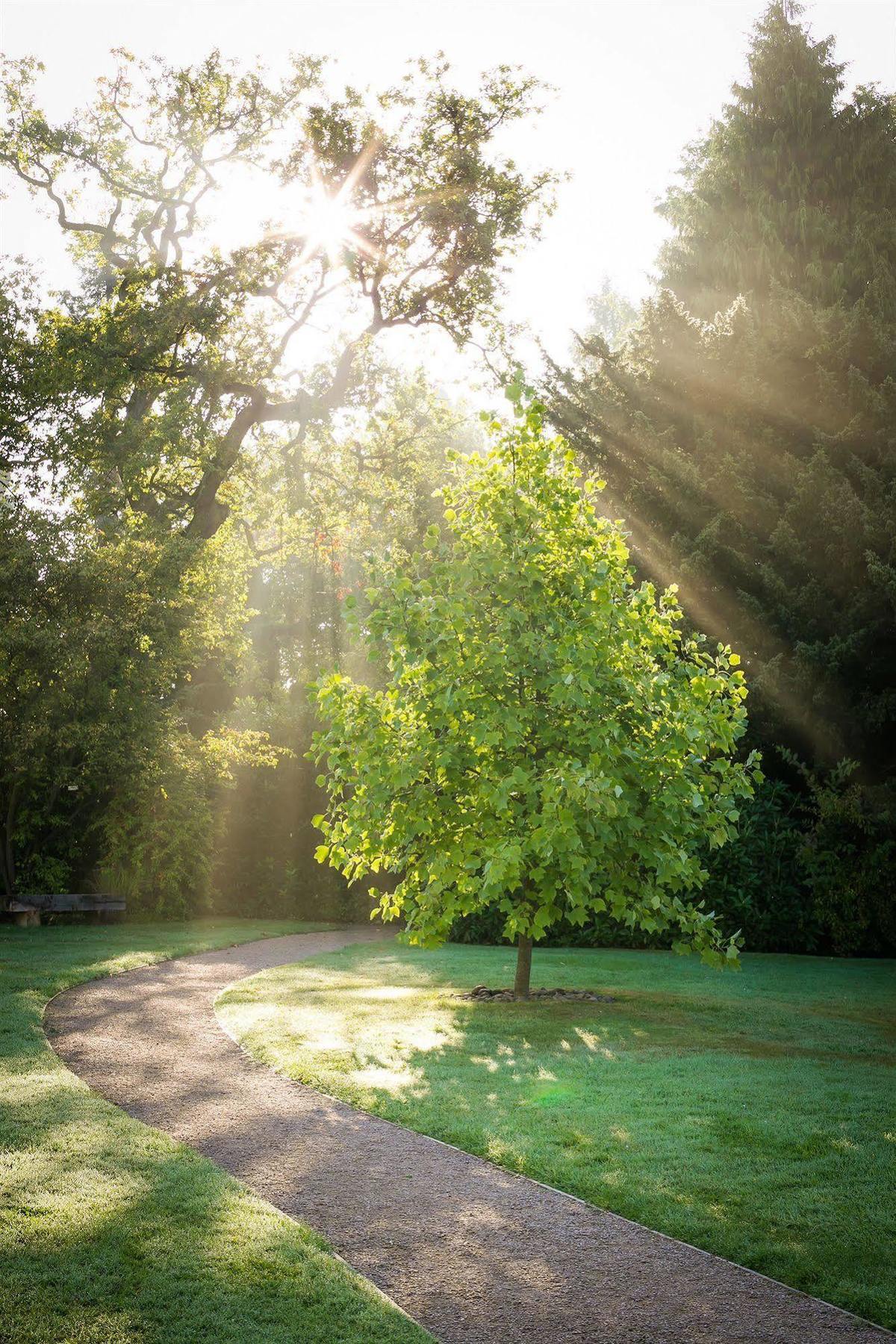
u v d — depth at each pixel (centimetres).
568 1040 805
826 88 2602
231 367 2428
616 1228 436
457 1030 839
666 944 1608
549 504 937
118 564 1827
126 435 2175
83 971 1091
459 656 884
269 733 2259
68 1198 415
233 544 2909
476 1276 386
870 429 1889
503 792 824
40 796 1947
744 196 2622
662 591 1894
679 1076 687
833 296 2255
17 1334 309
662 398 2127
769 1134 555
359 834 903
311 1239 394
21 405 2133
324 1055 733
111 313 2295
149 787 1930
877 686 1734
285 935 1798
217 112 2589
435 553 987
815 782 1620
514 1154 521
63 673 1702
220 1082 664
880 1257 404
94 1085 643
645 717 917
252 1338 314
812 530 1831
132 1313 325
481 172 2469
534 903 999
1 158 2580
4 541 1759
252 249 2388
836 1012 972
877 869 1525
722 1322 352
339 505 2886
